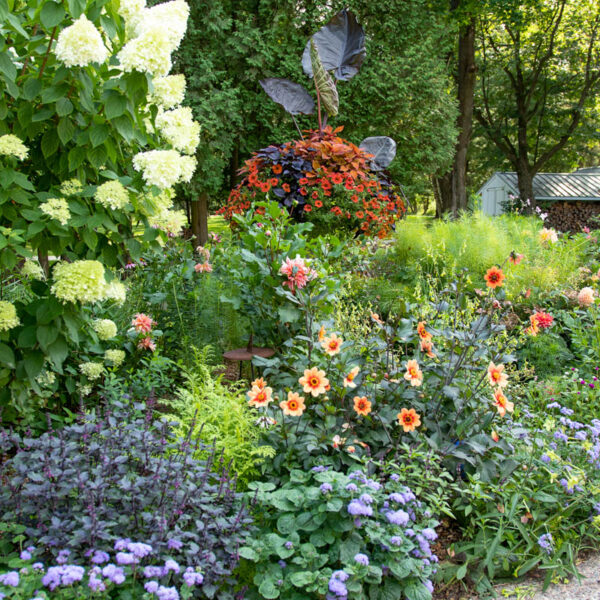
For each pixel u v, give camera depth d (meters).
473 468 2.84
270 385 3.53
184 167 2.69
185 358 4.12
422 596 2.12
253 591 2.15
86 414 2.54
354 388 2.98
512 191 20.61
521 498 2.77
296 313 3.45
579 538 2.76
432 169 11.79
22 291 3.29
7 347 2.57
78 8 2.35
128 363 3.86
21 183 2.43
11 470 2.25
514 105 21.05
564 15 18.59
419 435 2.85
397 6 11.34
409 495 2.30
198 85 10.14
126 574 1.77
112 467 2.12
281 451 2.76
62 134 2.47
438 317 3.72
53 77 2.55
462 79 16.56
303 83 10.48
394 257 6.27
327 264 3.85
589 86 19.34
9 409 2.86
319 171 5.85
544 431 3.19
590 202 19.48
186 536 1.98
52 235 2.64
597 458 2.93
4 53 2.32
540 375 4.43
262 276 3.68
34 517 2.07
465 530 2.68
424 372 3.04
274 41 10.65
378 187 6.13
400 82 10.66
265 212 4.29
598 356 4.46
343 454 2.76
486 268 5.60
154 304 4.38
